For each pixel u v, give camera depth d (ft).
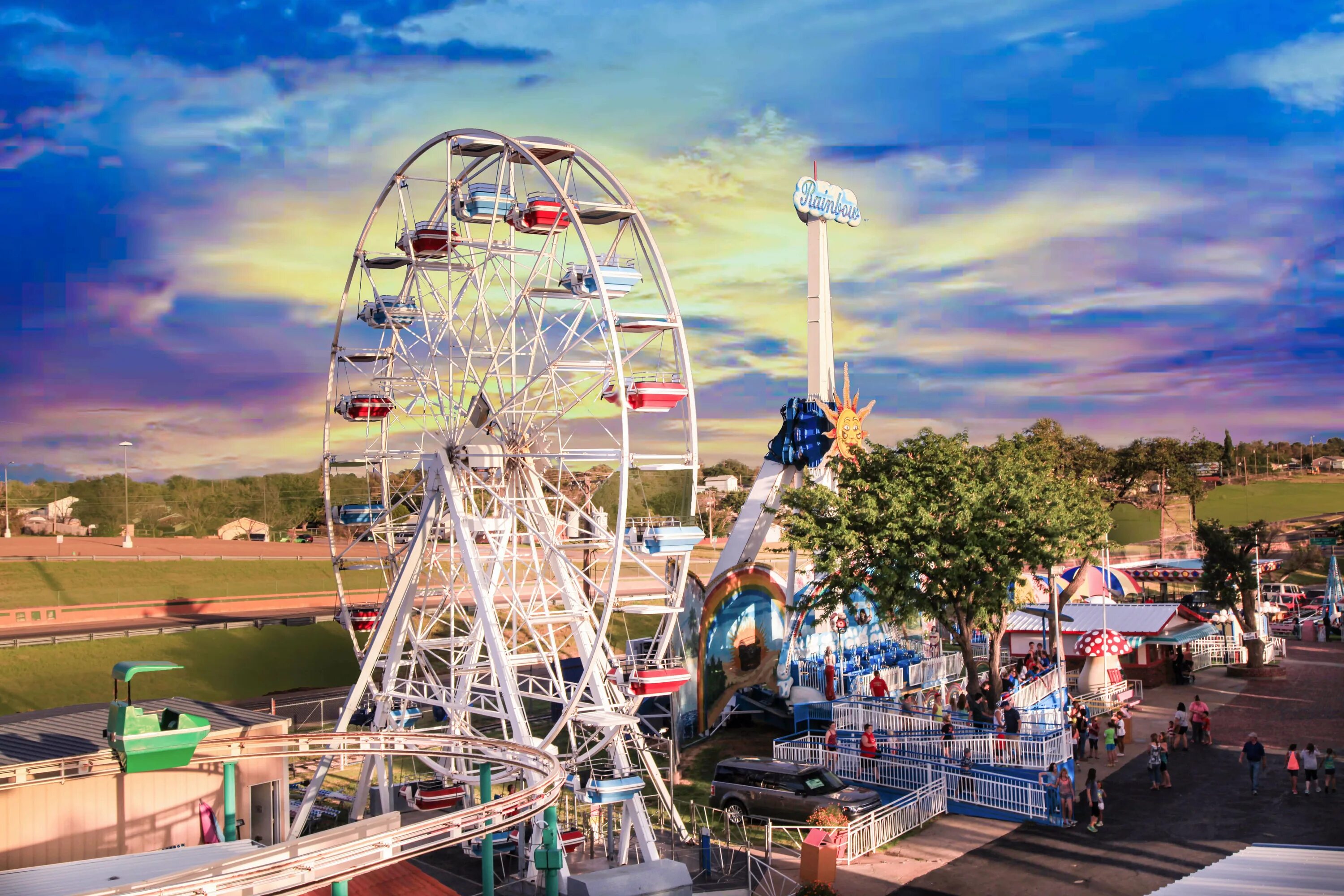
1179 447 385.50
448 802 110.83
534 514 121.80
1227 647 212.84
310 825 116.67
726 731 154.81
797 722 142.20
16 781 74.38
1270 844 98.78
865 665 163.63
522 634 192.95
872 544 134.21
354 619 136.26
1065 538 133.69
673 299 120.47
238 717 90.99
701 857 100.12
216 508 524.93
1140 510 475.31
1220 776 123.85
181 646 208.64
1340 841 98.43
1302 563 430.61
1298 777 115.75
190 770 84.02
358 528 146.10
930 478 135.33
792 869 97.76
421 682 125.59
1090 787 106.01
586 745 112.06
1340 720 153.58
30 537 390.63
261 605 273.54
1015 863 97.14
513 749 78.74
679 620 147.02
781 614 160.76
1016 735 118.32
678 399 118.83
